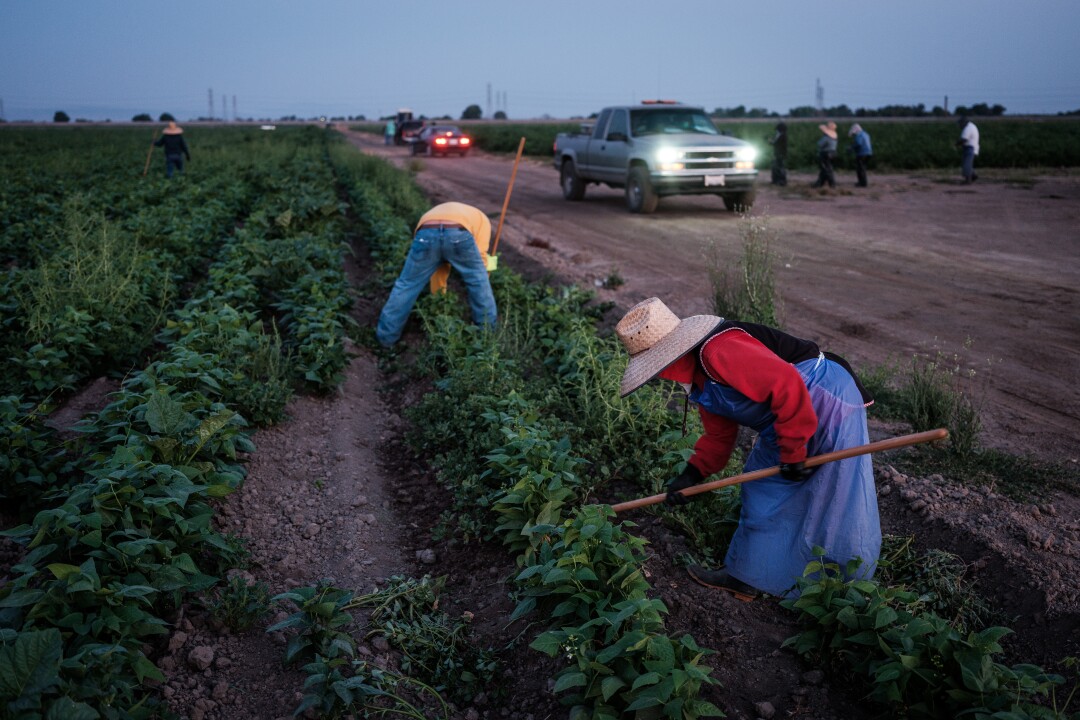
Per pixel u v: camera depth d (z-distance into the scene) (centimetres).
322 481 507
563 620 354
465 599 400
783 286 951
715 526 430
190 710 308
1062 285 923
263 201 1477
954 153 2503
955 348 714
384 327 755
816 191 1867
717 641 352
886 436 530
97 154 2930
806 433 320
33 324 634
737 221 1472
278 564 414
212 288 820
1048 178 2094
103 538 341
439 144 3684
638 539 361
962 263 1057
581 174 1830
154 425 403
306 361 639
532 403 554
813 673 330
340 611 368
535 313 816
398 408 646
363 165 2205
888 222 1412
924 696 294
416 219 1343
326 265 919
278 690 327
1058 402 593
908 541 408
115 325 690
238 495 467
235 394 540
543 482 422
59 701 248
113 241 888
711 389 335
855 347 723
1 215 1288
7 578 382
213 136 5056
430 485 515
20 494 443
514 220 1561
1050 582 370
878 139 3122
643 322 336
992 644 284
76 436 532
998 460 496
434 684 347
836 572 336
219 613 351
